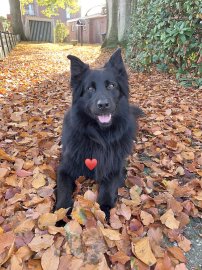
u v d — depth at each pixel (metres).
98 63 3.44
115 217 0.74
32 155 1.07
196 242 0.72
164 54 2.19
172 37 1.96
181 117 1.46
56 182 0.91
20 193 0.83
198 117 1.48
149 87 2.16
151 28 2.42
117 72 0.97
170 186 0.89
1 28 6.20
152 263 0.61
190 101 1.75
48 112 1.60
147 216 0.75
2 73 2.62
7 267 0.58
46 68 3.27
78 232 0.67
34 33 8.84
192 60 2.01
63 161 0.92
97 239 0.65
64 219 0.73
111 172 0.90
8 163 1.01
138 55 2.62
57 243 0.65
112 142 0.91
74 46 7.62
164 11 2.17
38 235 0.66
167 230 0.72
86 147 0.89
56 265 0.59
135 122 1.11
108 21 5.48
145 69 2.60
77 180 0.90
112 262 0.61
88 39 10.69
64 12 14.13
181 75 2.14
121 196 0.88
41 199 0.79
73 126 0.91
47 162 1.02
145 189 0.89
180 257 0.64
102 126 0.86
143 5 2.68
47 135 1.25
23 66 3.22
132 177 0.95
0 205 0.77
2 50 3.97
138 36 2.68
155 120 1.47
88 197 0.82
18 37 7.59
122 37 4.93
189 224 0.78
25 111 1.56
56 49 6.11
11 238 0.62
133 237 0.68
